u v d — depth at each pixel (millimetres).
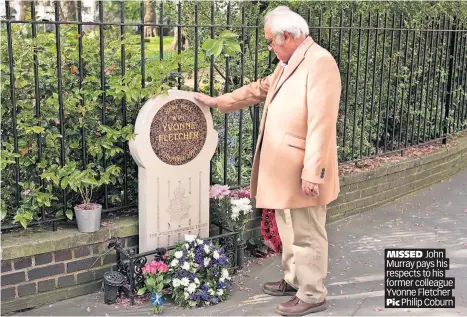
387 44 6535
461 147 7480
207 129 4051
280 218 3805
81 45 3816
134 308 3680
